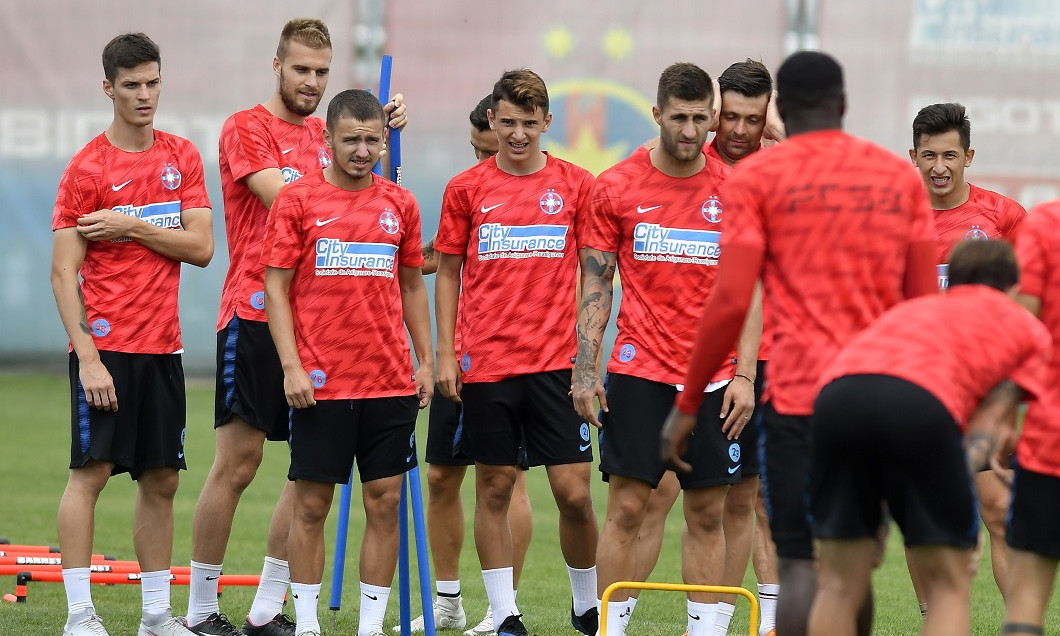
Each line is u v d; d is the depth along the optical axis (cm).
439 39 6500
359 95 2136
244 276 2362
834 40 6488
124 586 2883
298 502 2180
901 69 6475
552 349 2330
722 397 2138
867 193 1608
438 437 2542
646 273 2133
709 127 2088
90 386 2130
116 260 2194
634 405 2117
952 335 1495
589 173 2372
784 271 1622
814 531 1559
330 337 2144
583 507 2336
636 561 2212
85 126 6638
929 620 1507
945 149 2459
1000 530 2331
